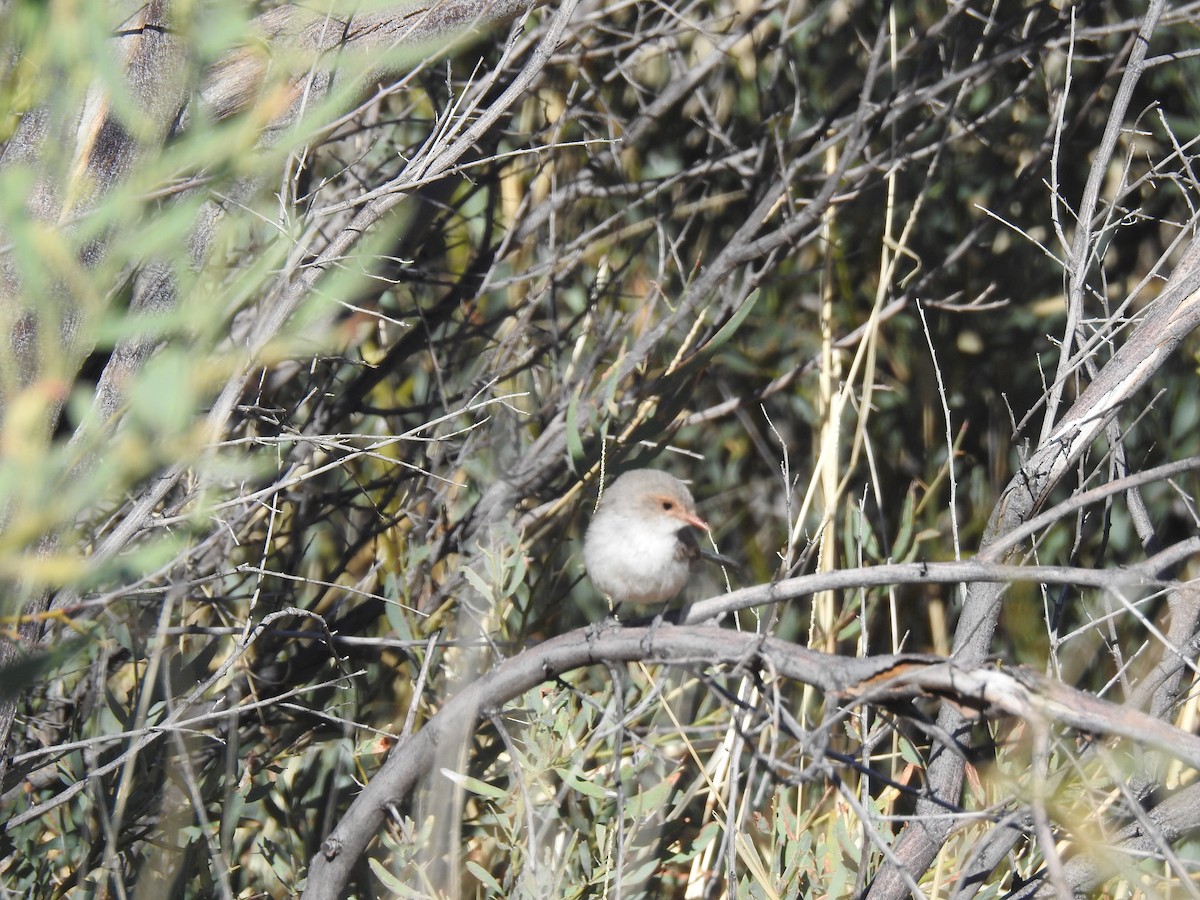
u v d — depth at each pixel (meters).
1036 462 7.56
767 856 8.80
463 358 12.38
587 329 11.87
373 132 12.22
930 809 7.50
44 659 4.56
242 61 7.02
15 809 9.22
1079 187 13.74
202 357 4.65
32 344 5.26
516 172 11.85
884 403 13.57
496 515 11.13
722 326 12.12
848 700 7.07
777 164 12.71
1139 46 7.97
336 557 12.53
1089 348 7.89
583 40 12.32
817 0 13.99
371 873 9.16
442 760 7.08
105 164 5.90
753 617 11.82
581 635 7.03
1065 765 7.22
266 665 10.62
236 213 6.97
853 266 14.13
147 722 8.65
